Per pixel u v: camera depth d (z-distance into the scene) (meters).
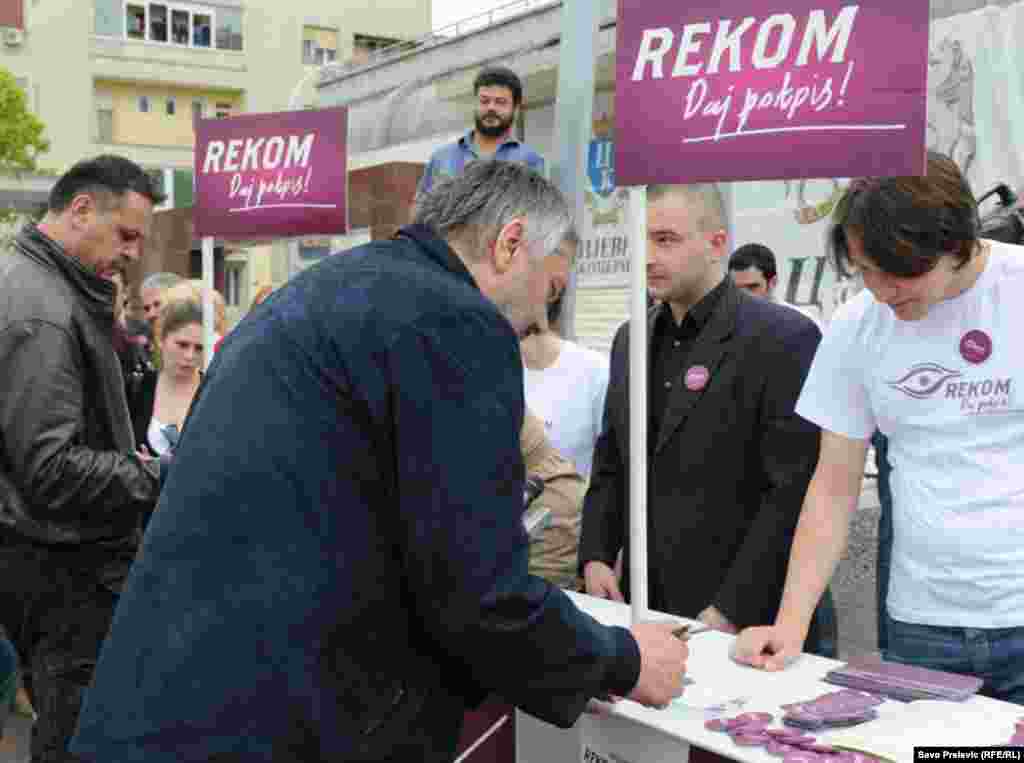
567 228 1.66
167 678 1.43
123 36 28.67
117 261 2.65
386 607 1.49
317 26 30.56
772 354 2.38
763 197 7.85
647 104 2.04
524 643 1.45
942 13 7.36
